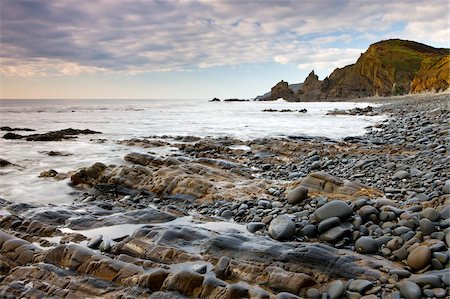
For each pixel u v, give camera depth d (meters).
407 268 6.30
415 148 18.28
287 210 9.59
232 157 19.38
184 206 11.35
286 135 27.59
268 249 6.79
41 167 17.16
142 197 12.43
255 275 6.13
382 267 6.32
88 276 6.35
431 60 107.81
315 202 9.83
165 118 51.25
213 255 6.88
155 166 16.19
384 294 5.54
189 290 5.76
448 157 13.26
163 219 9.42
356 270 6.15
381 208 8.45
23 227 8.70
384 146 19.80
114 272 6.31
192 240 7.51
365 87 147.00
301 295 5.72
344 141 23.22
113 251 7.39
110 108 90.19
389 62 137.75
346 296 5.61
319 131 30.83
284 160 18.27
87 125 40.31
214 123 41.53
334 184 10.71
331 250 6.80
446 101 47.56
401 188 10.97
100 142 25.41
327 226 7.86
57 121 46.16
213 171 13.97
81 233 8.50
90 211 10.04
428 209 7.71
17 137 27.66
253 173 15.41
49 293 5.97
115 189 13.22
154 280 5.92
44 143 25.05
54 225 8.98
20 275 6.51
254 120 45.03
